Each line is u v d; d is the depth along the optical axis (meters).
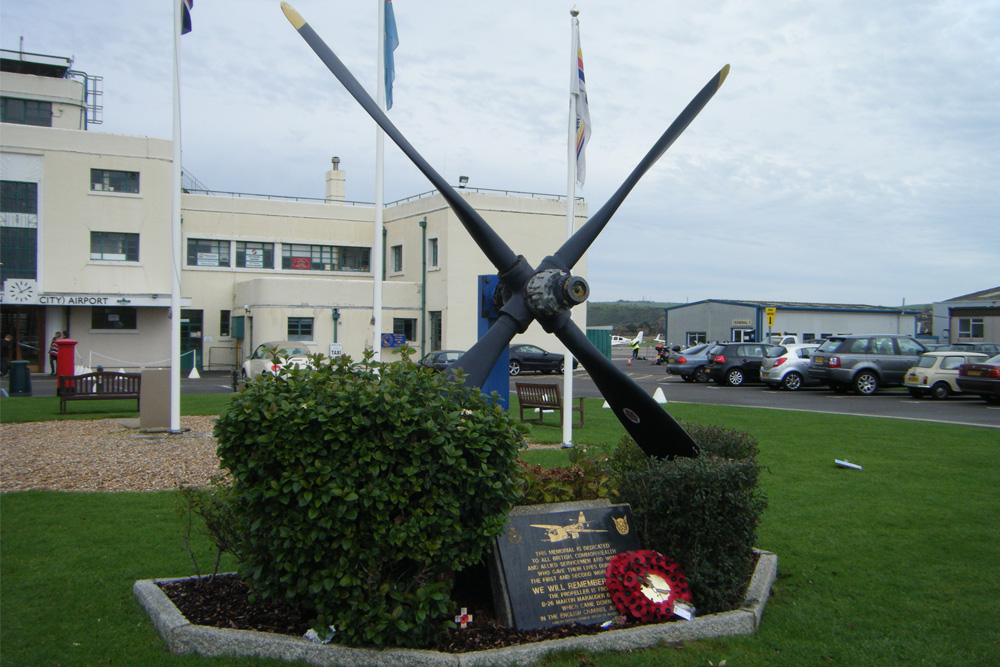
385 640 4.07
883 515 7.25
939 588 5.33
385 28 11.37
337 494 3.89
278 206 34.00
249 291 30.50
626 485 5.22
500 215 30.92
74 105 30.28
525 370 30.73
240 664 3.98
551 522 4.72
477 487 4.21
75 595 4.99
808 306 44.88
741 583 5.00
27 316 28.30
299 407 4.02
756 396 21.36
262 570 4.27
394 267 34.72
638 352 48.09
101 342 29.16
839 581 5.49
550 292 5.58
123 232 28.95
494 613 4.58
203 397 18.75
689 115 6.14
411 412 4.07
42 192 27.75
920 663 4.16
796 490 8.28
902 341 22.31
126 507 7.24
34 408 15.66
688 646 4.31
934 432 12.81
